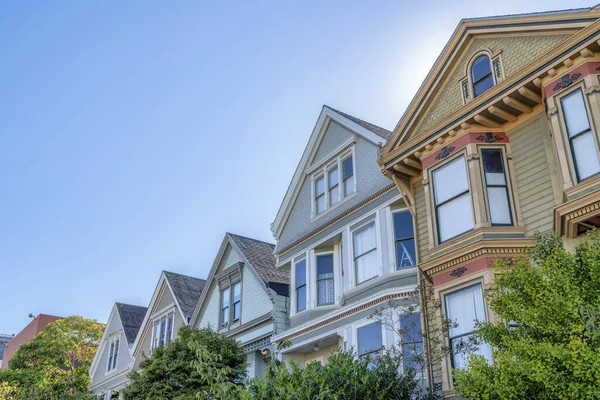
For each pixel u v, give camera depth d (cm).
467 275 1473
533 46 1543
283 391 1257
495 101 1525
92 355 4216
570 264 1003
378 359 1479
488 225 1488
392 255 1875
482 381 1005
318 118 2397
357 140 2194
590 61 1367
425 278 1670
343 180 2209
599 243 1023
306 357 2223
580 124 1345
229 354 2114
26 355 3941
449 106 1727
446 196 1620
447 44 1745
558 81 1412
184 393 1981
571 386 887
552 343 975
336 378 1322
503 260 1140
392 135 1825
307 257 2262
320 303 2159
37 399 3192
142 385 2047
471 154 1567
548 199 1445
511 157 1564
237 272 2750
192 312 3175
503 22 1608
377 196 2000
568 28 1462
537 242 1145
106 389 3800
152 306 3531
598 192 1221
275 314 2383
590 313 920
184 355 2080
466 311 1461
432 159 1684
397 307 1766
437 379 1535
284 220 2494
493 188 1540
